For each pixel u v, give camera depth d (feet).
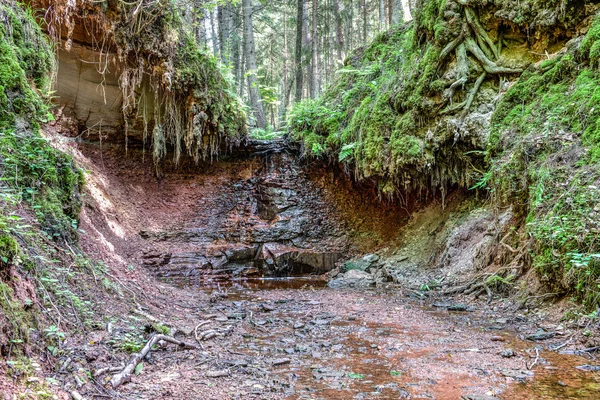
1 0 15.92
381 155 26.23
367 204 35.35
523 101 20.16
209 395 8.61
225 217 35.22
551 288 15.47
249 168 38.52
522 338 13.16
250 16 49.47
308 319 16.37
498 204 20.35
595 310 12.75
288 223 34.71
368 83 31.81
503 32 22.53
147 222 31.68
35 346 8.22
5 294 8.05
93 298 12.19
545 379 9.63
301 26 61.57
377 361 11.18
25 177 12.39
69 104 28.73
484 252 21.45
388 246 31.35
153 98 31.12
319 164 37.45
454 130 22.62
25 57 16.44
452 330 14.46
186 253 29.60
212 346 12.31
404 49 29.12
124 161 33.09
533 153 17.76
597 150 15.19
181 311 16.26
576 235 13.92
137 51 26.94
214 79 32.91
